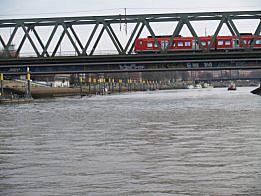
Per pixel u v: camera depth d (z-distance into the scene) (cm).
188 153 2603
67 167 2256
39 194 1778
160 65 8750
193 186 1848
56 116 5841
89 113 6338
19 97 11300
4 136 3619
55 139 3366
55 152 2734
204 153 2591
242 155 2498
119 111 6662
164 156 2520
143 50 9288
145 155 2564
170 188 1827
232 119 4803
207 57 8269
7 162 2420
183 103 8875
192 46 9250
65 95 15625
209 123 4400
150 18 8494
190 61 8275
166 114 5788
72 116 5800
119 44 8425
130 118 5262
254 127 3947
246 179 1942
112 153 2655
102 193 1772
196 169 2156
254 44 8538
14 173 2142
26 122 4959
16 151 2797
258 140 3083
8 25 8694
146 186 1862
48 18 8525
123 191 1795
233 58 8288
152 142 3102
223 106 7356
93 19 8425
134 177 2017
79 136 3528
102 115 5881
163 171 2125
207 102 9031
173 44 9262
